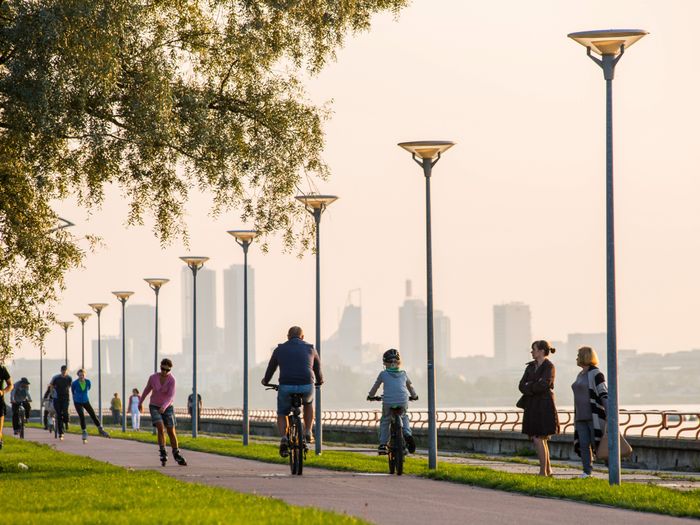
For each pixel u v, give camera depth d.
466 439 78.69
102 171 46.38
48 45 40.81
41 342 50.88
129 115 44.38
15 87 41.16
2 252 49.78
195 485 34.88
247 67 49.16
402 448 41.09
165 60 45.28
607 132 36.47
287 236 53.44
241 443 71.25
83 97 41.69
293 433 40.44
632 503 30.00
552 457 67.62
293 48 50.09
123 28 42.50
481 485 36.16
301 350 40.47
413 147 46.03
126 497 31.14
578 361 38.91
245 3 49.09
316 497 32.69
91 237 51.66
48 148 43.94
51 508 28.81
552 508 29.77
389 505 30.48
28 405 79.88
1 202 48.31
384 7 51.62
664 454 58.38
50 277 50.44
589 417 38.41
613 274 36.28
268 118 49.66
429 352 45.00
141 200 49.72
